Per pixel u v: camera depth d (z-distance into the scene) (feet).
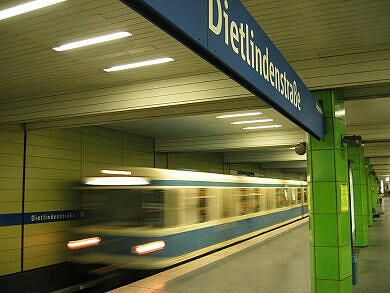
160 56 21.15
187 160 61.52
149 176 28.96
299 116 12.37
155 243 28.30
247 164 83.15
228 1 6.74
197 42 5.60
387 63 19.51
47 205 37.37
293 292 22.80
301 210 78.23
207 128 46.09
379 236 50.14
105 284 28.78
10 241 33.58
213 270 28.50
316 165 20.01
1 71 23.59
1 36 18.21
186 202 32.48
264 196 54.95
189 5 5.44
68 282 37.11
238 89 23.16
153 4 4.66
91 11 15.80
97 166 43.78
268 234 48.49
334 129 19.94
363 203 41.55
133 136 50.24
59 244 38.29
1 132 33.63
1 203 33.12
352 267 20.36
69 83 26.48
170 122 41.39
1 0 14.85
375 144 63.52
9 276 33.01
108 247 29.07
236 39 6.99
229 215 41.83
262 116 38.24
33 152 36.40
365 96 23.35
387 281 25.29
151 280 24.98
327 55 20.66
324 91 20.58
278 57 9.81
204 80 24.11
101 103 27.40
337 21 16.76
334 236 19.35
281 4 15.19
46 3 15.03
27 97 30.58
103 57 21.21
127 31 17.85
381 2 15.14
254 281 25.34
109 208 29.53
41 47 19.71
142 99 25.90
